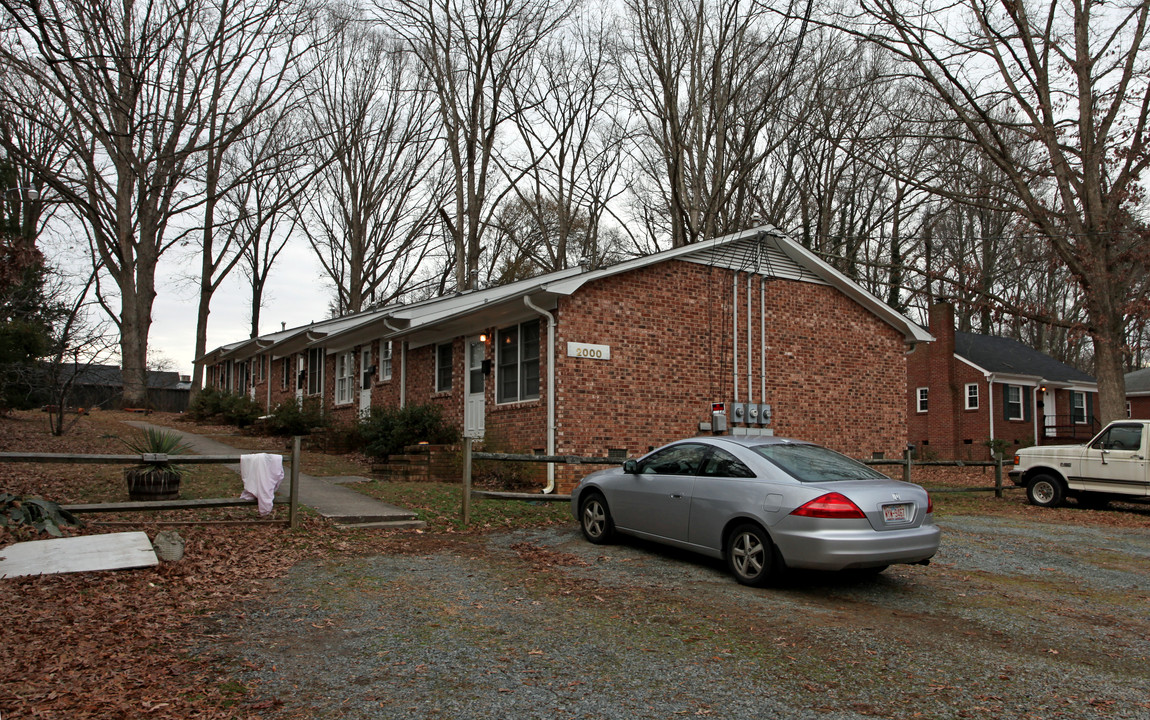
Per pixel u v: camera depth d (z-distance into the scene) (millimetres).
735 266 15812
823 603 6484
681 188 25719
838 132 26297
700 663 4852
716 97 25234
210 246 32812
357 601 6145
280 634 5289
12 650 4742
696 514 7570
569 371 13516
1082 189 18219
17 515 7578
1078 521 12656
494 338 15594
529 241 40750
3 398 17781
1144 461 13398
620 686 4438
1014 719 4105
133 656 4758
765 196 30141
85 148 17922
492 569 7426
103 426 19766
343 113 34375
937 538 6992
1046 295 37094
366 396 21453
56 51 8859
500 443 14688
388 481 13320
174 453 9734
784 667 4820
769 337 16141
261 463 8695
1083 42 17938
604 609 6078
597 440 13711
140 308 27047
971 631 5785
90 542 7102
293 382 27000
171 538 7234
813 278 16984
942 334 29875
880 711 4160
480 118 28250
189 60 14688
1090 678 4797
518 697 4242
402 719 3924
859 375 17453
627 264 14125
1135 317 18594
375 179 36062
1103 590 7457
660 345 14648
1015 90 17891
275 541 8180
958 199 18953
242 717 3908
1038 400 30281
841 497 6605
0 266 12703
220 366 36875
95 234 26375
